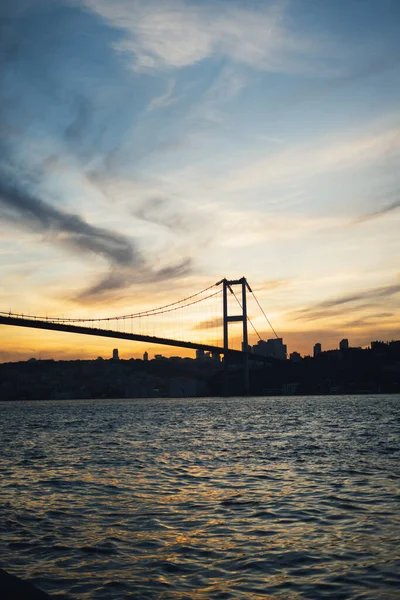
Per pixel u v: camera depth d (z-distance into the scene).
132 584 11.58
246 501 19.62
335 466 28.45
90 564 12.91
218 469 28.16
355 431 54.75
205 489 22.28
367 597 10.66
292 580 11.66
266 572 12.18
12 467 30.48
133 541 14.76
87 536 15.30
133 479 25.17
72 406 186.62
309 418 83.62
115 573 12.27
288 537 14.88
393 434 50.00
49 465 31.05
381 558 12.98
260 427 64.44
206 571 12.32
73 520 17.19
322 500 19.55
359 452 35.31
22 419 95.94
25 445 44.88
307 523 16.30
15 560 13.28
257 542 14.46
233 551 13.71
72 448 41.28
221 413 107.81
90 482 24.53
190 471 27.55
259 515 17.41
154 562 12.98
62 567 12.71
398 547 13.80
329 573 12.03
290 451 36.72
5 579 10.25
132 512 18.19
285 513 17.61
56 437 53.34
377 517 16.89
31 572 12.41
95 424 75.88
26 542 14.79
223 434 54.16
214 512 17.97
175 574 12.17
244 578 11.84
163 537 15.09
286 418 85.44
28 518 17.52
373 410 110.56
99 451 38.47
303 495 20.56
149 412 118.38
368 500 19.44
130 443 44.81
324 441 44.03
